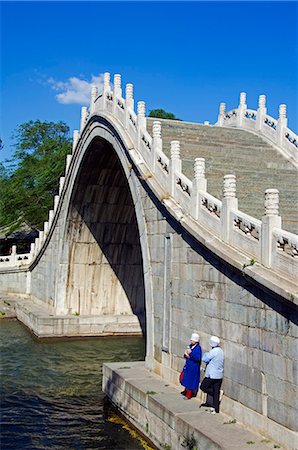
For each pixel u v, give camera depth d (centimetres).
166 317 1565
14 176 5225
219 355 1212
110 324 3023
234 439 1045
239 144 2197
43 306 3450
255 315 1101
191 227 1361
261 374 1074
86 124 2538
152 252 1692
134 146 1925
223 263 1219
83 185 2814
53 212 3241
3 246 5397
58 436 1452
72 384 1970
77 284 3122
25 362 2333
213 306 1283
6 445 1392
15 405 1717
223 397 1213
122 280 3228
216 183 1716
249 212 1538
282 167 2039
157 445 1299
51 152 5366
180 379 1372
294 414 972
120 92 2252
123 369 1689
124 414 1546
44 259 3488
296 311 963
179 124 2245
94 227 3048
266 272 1053
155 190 1619
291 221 1517
